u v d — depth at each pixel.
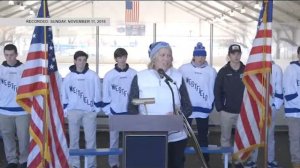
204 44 8.93
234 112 5.83
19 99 4.40
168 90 3.58
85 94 5.80
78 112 5.79
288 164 6.63
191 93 6.00
